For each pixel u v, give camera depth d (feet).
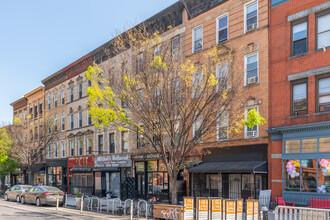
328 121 53.88
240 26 70.79
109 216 59.26
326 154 54.29
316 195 55.06
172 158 55.11
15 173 138.41
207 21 77.77
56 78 139.44
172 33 85.10
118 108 57.57
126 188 89.86
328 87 56.54
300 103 60.03
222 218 44.50
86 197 77.71
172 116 54.29
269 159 62.95
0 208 74.90
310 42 58.85
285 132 60.18
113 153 103.40
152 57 54.60
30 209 72.59
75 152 124.36
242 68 68.44
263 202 57.57
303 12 60.03
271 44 64.69
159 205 52.47
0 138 129.70
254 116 49.83
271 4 65.36
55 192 79.92
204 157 75.25
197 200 44.47
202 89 56.80
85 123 118.62
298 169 58.23
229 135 70.23
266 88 64.75
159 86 53.98
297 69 60.44
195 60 78.28
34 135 127.34
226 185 71.36
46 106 147.43
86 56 115.24
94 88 54.80
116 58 80.74
